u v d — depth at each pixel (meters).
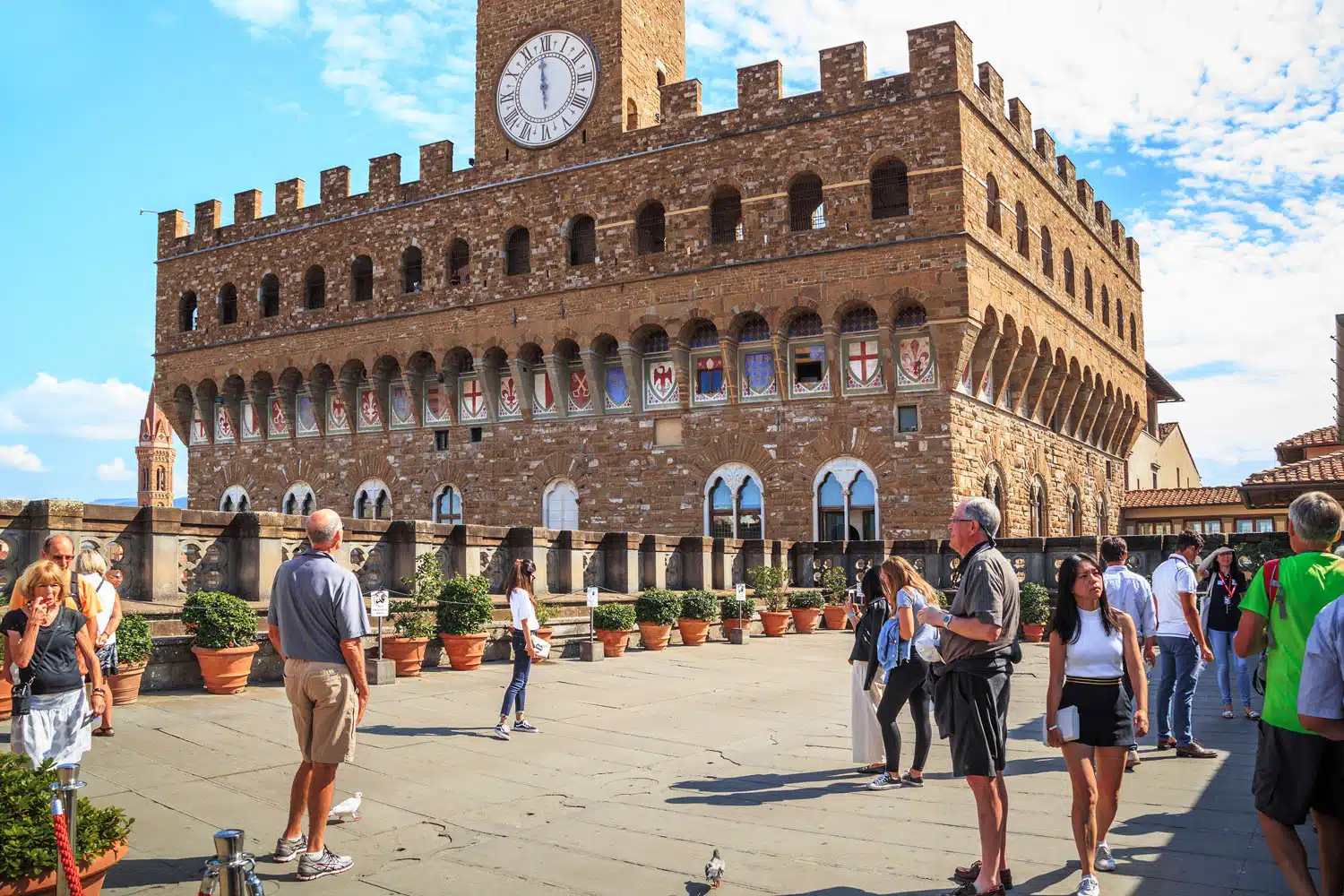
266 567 16.75
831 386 35.66
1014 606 7.44
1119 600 10.94
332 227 46.09
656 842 8.70
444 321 42.66
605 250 39.34
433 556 19.16
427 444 43.81
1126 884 7.38
